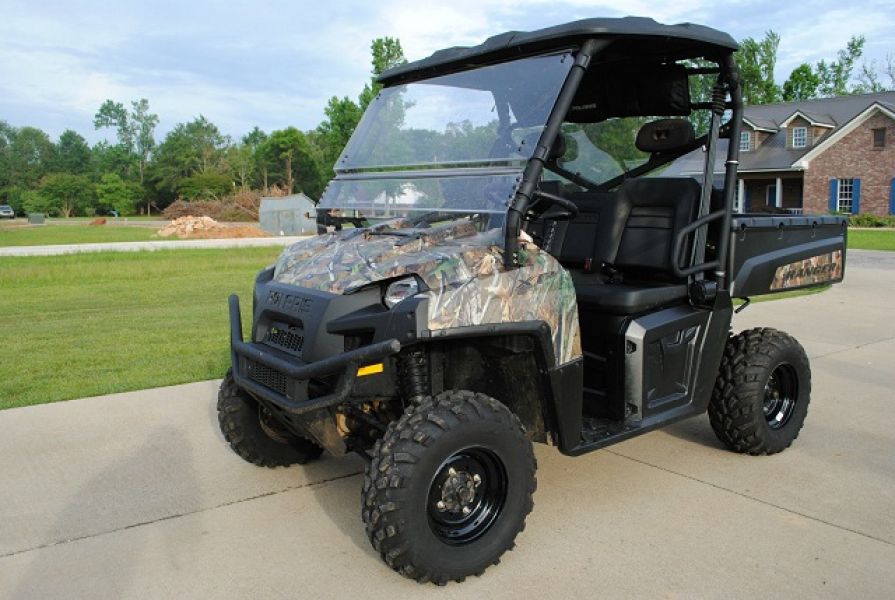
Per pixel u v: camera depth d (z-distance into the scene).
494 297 3.05
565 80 3.22
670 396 3.84
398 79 3.98
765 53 43.78
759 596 2.88
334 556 3.26
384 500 2.81
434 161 3.58
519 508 3.10
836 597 2.87
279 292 3.38
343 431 3.50
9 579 3.07
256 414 4.05
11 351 7.29
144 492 3.93
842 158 31.98
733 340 4.34
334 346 3.05
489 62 3.51
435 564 2.90
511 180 3.21
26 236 33.94
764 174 34.31
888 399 5.50
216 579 3.07
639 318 3.69
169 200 98.19
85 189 96.06
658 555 3.21
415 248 3.19
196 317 9.38
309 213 4.09
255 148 96.25
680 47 3.68
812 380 6.02
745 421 4.20
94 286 12.72
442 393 3.04
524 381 3.40
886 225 30.25
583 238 4.32
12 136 121.62
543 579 3.03
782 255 4.25
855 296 10.62
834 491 3.86
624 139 4.58
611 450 4.50
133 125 118.69
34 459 4.39
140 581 3.06
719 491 3.87
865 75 56.53
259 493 3.92
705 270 3.86
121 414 5.23
